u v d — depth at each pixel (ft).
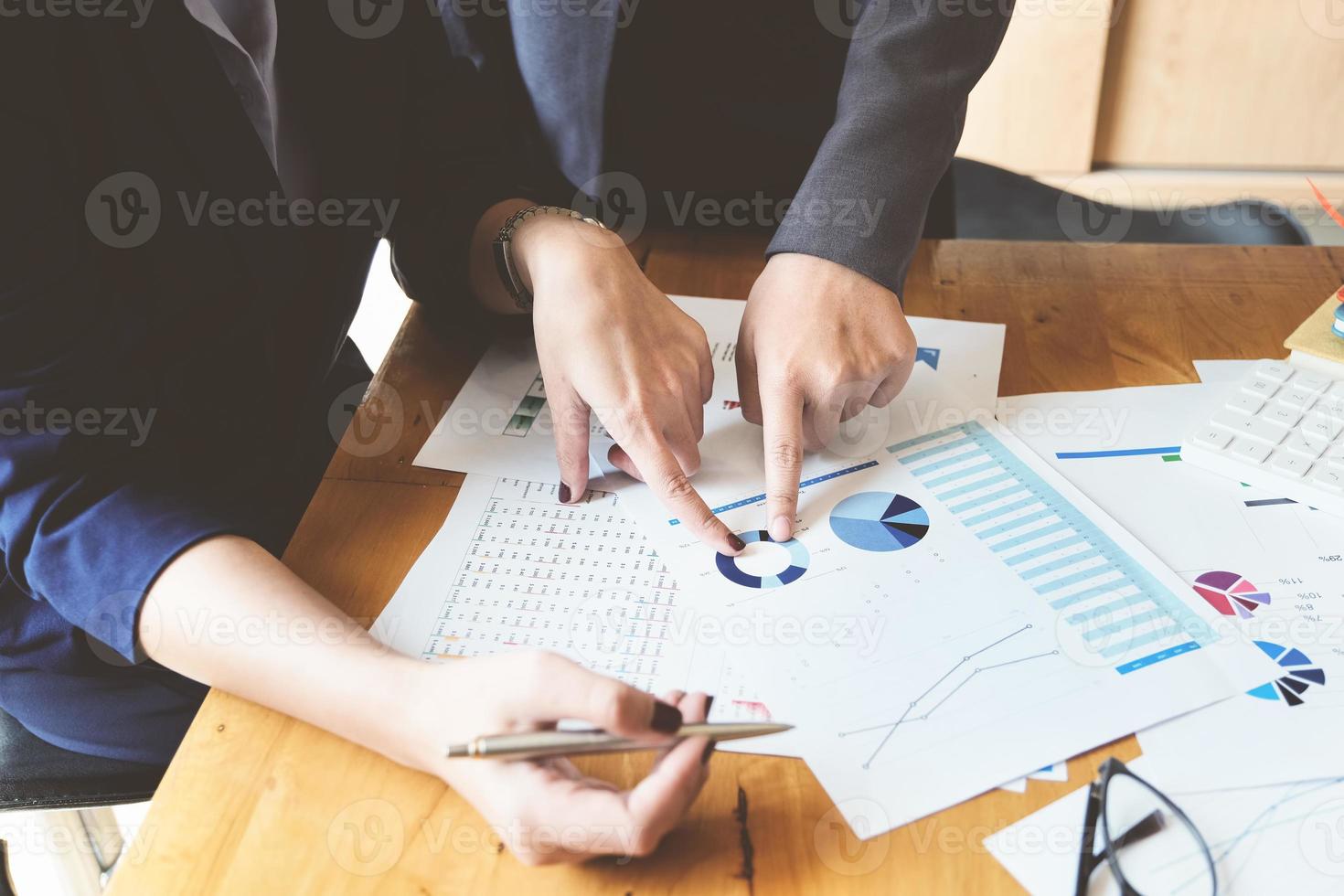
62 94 2.02
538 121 2.98
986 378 2.42
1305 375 2.24
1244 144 6.42
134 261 2.19
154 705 2.36
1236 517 1.98
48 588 1.85
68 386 1.93
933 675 1.69
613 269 2.28
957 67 2.41
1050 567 1.88
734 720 1.64
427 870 1.48
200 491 1.98
